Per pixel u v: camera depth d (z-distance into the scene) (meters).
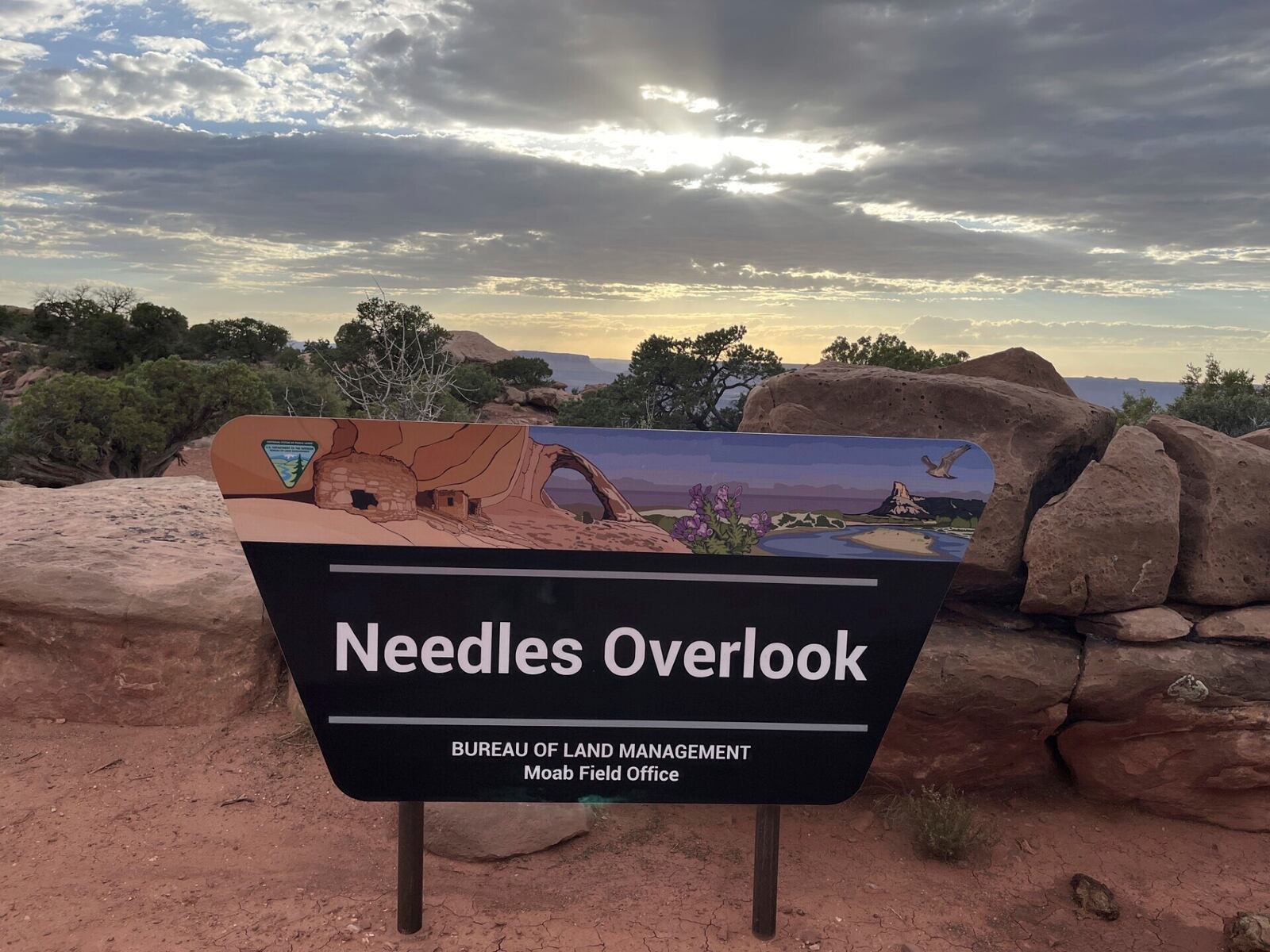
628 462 3.22
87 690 5.30
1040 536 4.49
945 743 4.62
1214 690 4.31
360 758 3.27
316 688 3.22
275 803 4.52
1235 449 4.76
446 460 3.16
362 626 3.20
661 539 3.24
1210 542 4.59
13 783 4.57
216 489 8.80
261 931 3.45
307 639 3.19
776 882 3.54
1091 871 4.22
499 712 3.28
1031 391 5.11
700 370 43.97
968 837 4.33
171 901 3.63
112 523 6.80
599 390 47.72
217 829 4.25
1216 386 22.80
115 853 4.00
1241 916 3.64
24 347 68.50
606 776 3.34
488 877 3.93
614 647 3.28
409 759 3.28
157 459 25.33
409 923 3.45
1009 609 4.84
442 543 3.18
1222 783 4.50
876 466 3.27
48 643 5.32
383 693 3.24
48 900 3.60
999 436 4.85
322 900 3.70
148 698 5.29
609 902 3.78
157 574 5.59
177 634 5.32
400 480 3.15
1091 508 4.49
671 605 3.27
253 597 5.57
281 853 4.07
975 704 4.45
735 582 3.27
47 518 6.86
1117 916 3.85
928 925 3.75
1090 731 4.58
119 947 3.31
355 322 43.59
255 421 3.08
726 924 3.66
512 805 4.25
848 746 3.38
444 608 3.21
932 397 5.08
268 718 5.45
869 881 4.09
